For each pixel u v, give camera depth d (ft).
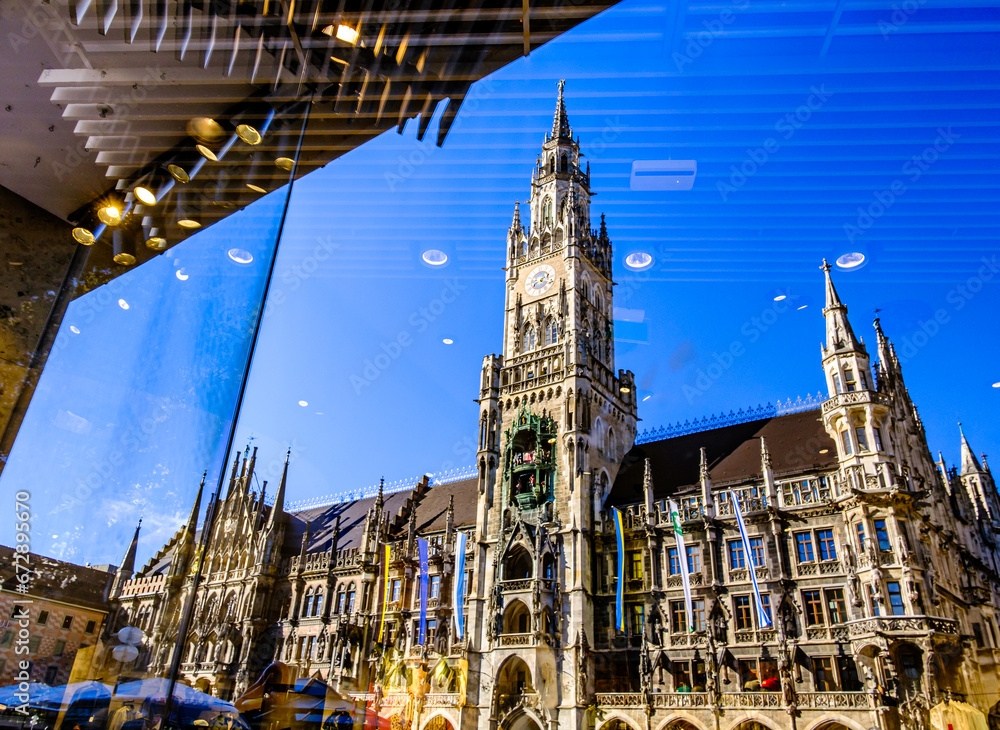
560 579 192.03
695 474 204.44
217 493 21.66
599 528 199.31
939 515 177.47
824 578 158.81
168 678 19.12
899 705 134.82
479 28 32.24
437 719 196.54
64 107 26.03
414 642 219.61
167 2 25.81
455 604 207.92
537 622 183.21
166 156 26.84
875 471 161.68
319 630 246.47
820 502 165.89
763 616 161.17
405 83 33.55
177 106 26.94
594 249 260.01
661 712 161.27
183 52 26.35
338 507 304.09
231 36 27.12
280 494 287.89
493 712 180.96
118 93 26.20
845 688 147.43
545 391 222.89
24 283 25.46
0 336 24.27
